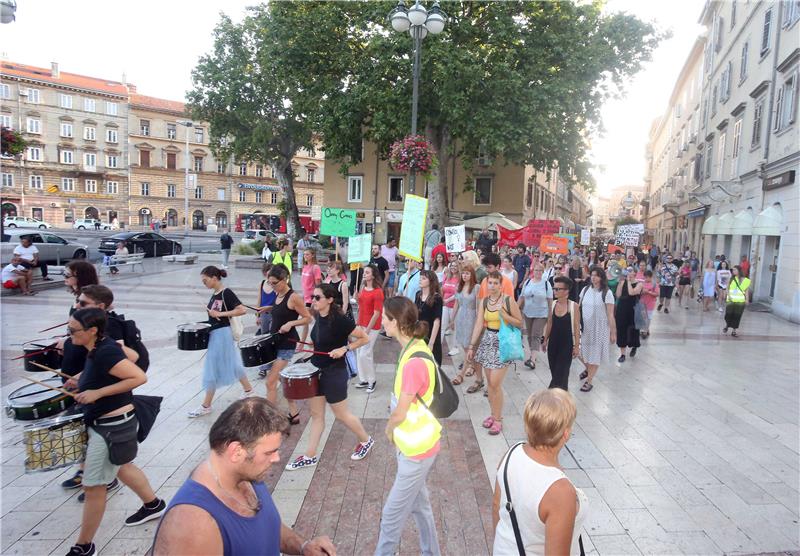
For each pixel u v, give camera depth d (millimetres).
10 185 58062
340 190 36656
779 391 7637
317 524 3934
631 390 7598
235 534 1702
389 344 10148
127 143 64000
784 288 15461
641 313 9359
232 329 6355
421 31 11312
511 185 32812
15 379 7066
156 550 1628
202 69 31422
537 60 21141
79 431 3494
